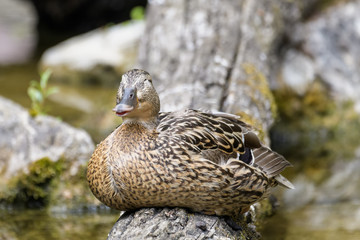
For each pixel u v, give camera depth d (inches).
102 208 388.2
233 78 399.5
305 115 550.0
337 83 565.0
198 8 468.1
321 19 586.9
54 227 358.9
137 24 720.3
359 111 557.9
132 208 258.5
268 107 398.6
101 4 941.8
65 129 405.4
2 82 664.4
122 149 247.8
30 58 788.0
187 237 238.5
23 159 393.4
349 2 605.0
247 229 283.7
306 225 344.2
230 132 265.1
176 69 415.5
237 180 246.2
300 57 566.6
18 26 960.3
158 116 267.9
